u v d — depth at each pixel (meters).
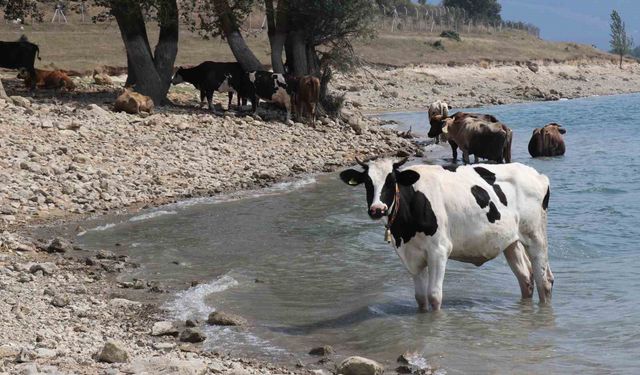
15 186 18.48
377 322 10.63
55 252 14.47
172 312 11.28
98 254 14.18
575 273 13.38
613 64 96.06
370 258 14.31
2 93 27.64
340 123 34.25
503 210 10.80
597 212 18.64
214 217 17.84
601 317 10.73
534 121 44.59
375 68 70.00
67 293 11.86
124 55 55.91
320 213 18.44
